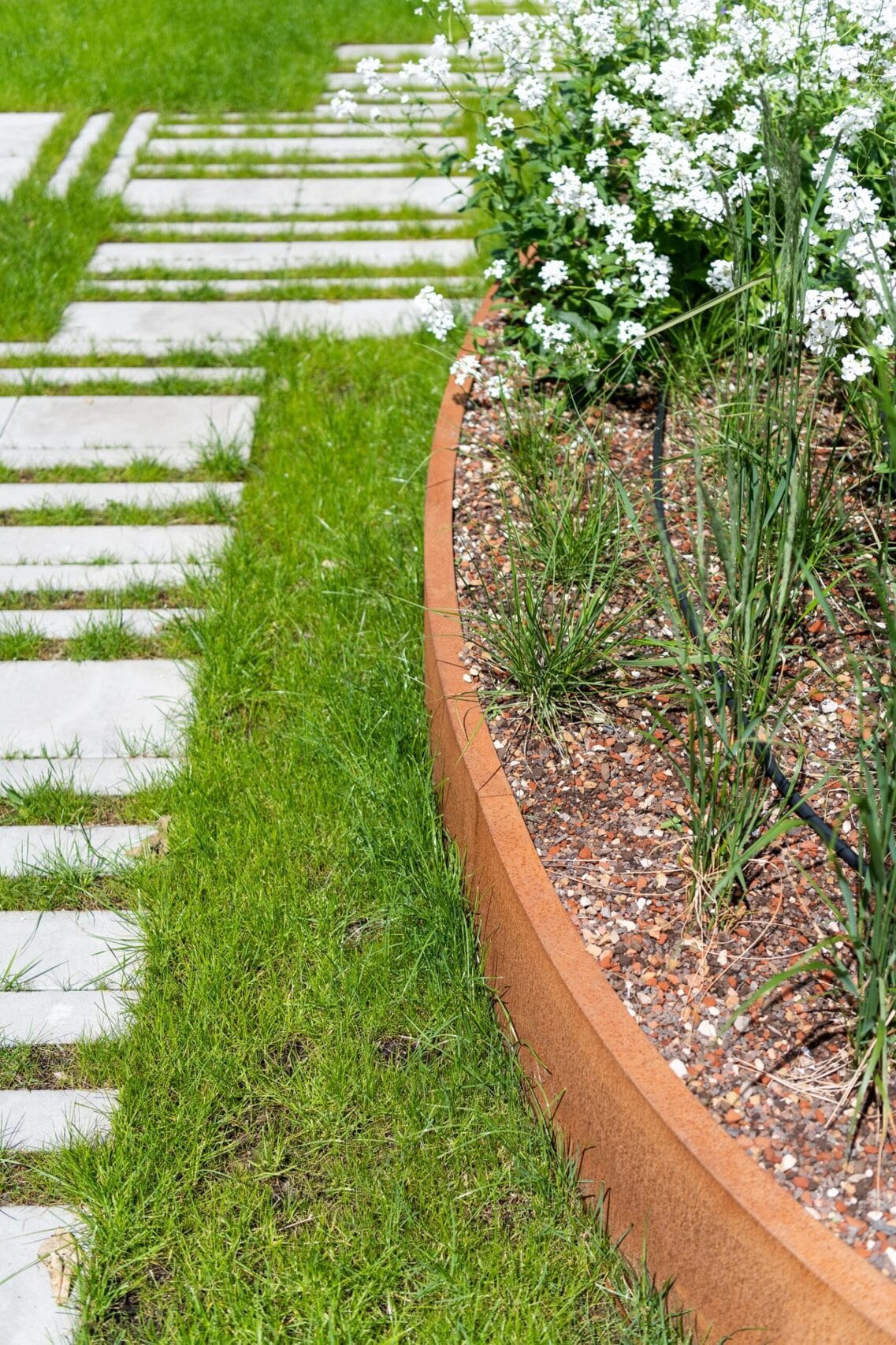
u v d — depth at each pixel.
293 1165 2.39
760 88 2.90
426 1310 2.17
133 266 5.61
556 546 3.09
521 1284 2.19
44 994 2.75
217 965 2.71
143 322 5.24
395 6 8.39
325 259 5.66
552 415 3.66
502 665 2.92
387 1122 2.46
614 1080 2.11
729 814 2.40
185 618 3.74
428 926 2.77
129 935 2.87
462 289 5.34
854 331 3.30
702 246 3.92
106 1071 2.57
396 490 4.17
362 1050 2.57
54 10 8.42
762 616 2.82
